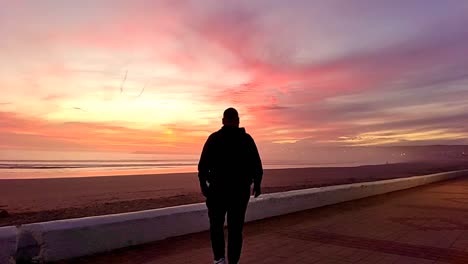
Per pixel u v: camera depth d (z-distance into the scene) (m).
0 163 52.25
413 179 16.52
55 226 4.34
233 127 4.09
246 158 4.03
